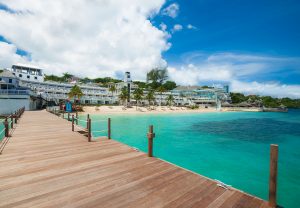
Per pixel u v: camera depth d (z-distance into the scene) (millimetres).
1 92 36750
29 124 16750
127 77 89750
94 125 30406
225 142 20156
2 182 4742
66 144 9094
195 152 15945
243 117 59219
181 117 51781
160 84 134500
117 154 7410
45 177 5098
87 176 5191
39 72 64375
